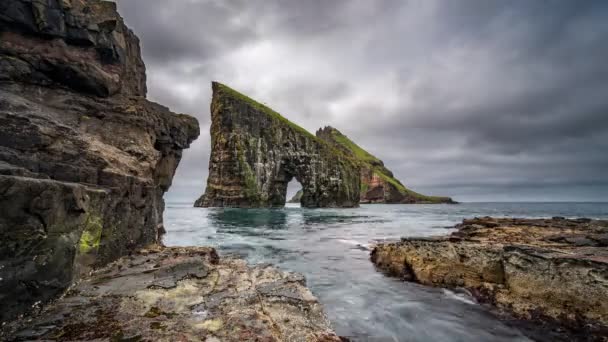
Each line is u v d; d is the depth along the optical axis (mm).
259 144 81812
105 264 9289
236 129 78125
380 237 26656
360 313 9453
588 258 8891
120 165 11695
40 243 5523
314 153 90312
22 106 9742
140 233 12508
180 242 22281
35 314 5422
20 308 5082
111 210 9781
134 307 6086
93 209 8336
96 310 5832
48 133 9547
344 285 12297
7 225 4785
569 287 8758
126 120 13828
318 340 5625
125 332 5031
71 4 12461
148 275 8234
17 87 10758
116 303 6223
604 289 8094
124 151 12953
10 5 10758
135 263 9555
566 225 21516
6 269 4762
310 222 42594
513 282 10180
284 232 30078
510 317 9164
